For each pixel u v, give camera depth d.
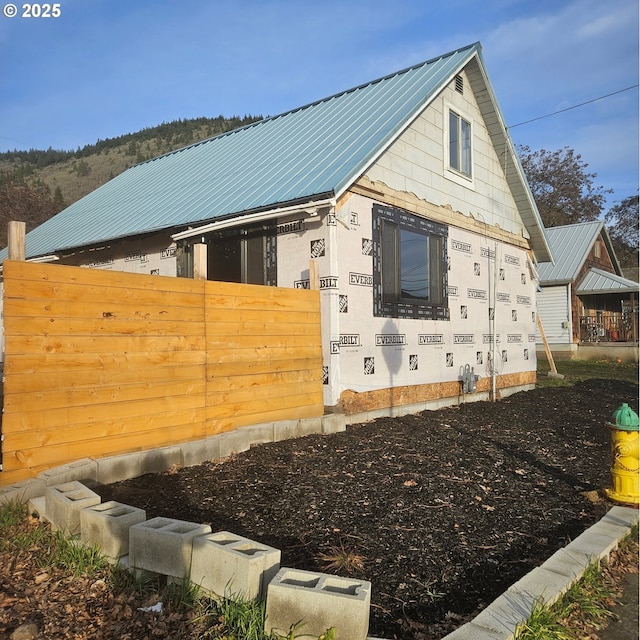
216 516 4.60
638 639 3.23
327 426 7.94
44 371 5.12
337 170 8.77
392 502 5.13
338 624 2.78
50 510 4.30
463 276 12.27
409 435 8.15
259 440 7.00
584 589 3.70
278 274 9.21
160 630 3.03
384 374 9.62
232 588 3.15
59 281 5.26
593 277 27.69
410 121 10.11
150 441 5.97
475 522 4.77
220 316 6.82
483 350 12.91
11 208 44.56
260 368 7.32
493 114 13.16
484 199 13.27
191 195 11.42
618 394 14.03
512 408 11.36
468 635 2.93
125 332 5.79
